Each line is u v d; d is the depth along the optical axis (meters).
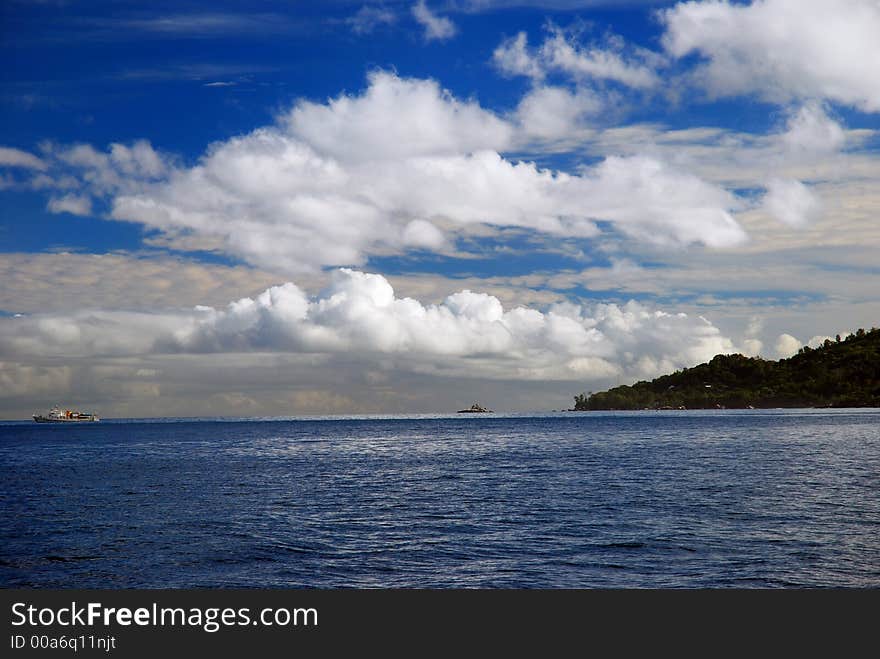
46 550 33.16
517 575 27.77
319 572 28.69
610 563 29.11
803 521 37.62
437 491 55.31
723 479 59.41
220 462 92.12
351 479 66.75
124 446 141.88
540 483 60.00
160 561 30.80
